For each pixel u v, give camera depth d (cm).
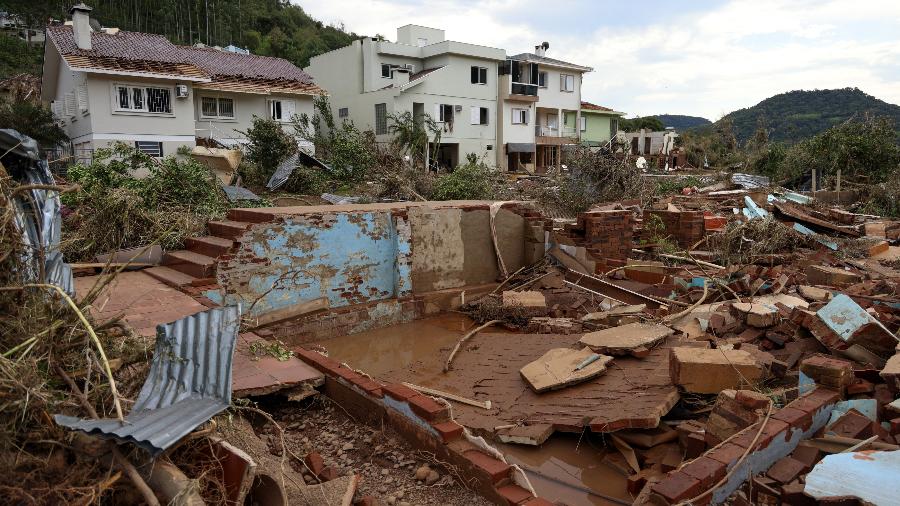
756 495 381
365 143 2294
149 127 2223
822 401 460
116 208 952
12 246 380
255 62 2870
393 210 952
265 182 2038
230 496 328
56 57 2377
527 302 916
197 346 404
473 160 1952
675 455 469
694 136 4906
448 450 459
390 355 804
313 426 552
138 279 859
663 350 634
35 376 327
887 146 2452
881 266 1221
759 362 562
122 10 4319
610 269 1066
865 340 570
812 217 1612
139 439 291
